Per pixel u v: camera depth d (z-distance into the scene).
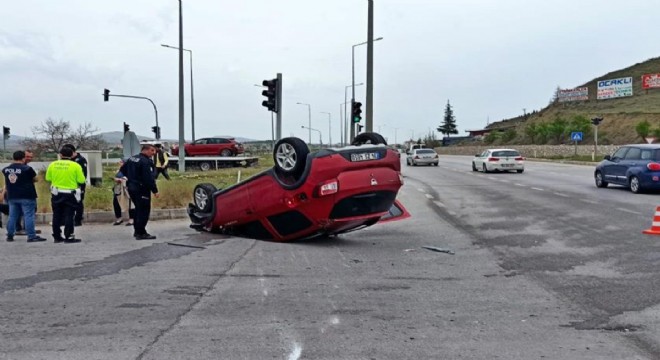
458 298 6.80
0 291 7.09
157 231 12.62
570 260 8.97
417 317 6.04
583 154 61.47
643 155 20.23
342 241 11.06
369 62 19.16
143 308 6.34
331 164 9.79
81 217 13.87
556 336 5.42
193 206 12.48
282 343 5.21
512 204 17.25
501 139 94.50
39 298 6.76
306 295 6.93
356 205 10.05
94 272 8.20
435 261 9.06
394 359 4.84
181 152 32.41
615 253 9.45
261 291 7.11
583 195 19.59
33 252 9.90
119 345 5.15
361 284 7.51
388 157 10.36
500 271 8.29
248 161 41.69
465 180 28.58
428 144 134.50
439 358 4.86
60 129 55.50
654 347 5.11
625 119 73.31
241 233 11.63
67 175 11.08
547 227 12.54
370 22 19.09
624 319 5.92
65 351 5.00
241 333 5.49
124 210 14.26
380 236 11.67
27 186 11.20
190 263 8.86
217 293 7.00
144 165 11.25
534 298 6.78
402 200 18.98
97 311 6.22
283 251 9.95
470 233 11.96
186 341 5.25
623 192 20.61
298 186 9.95
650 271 8.11
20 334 5.46
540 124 84.88
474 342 5.25
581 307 6.38
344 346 5.14
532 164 47.72
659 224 11.42
